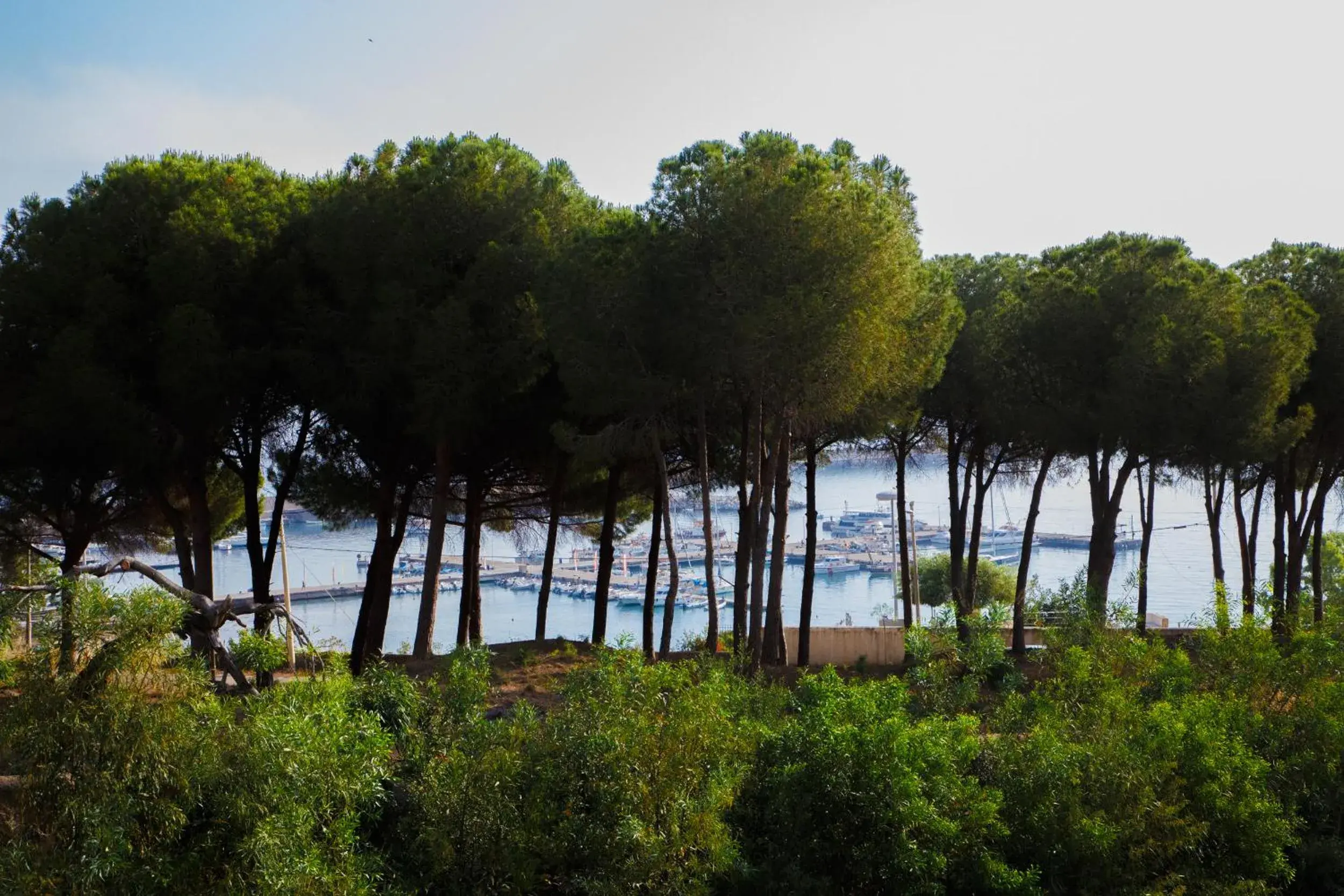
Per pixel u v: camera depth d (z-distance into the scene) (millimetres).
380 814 7328
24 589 6559
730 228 14039
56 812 6105
